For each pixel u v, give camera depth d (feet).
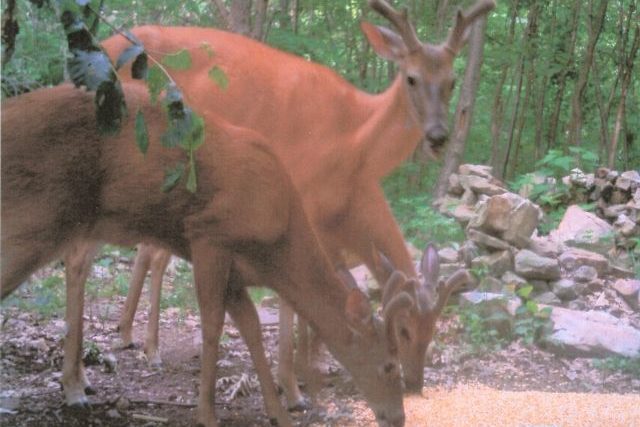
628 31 50.83
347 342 18.34
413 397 21.02
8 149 17.17
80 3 12.23
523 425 19.45
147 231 18.21
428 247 21.68
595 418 20.08
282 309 20.90
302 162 22.33
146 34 22.75
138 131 13.12
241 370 23.36
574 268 30.55
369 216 22.50
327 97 22.50
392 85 22.50
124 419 19.45
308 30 48.85
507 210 29.55
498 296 26.66
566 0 51.78
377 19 46.57
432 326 20.76
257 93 22.44
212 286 17.99
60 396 20.25
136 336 25.63
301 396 21.11
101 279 30.45
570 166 42.01
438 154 21.80
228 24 36.78
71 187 17.44
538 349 25.93
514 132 54.85
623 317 28.58
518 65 48.91
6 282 17.22
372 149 22.39
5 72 22.31
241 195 17.83
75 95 17.69
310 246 18.47
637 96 57.88
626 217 34.06
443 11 47.01
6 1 14.28
